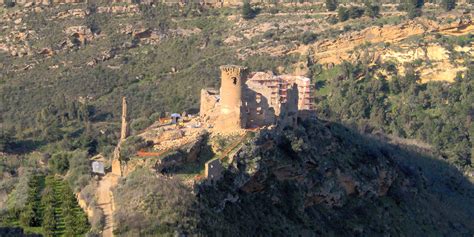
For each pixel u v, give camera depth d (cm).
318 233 12012
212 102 13488
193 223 9656
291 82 13625
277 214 11519
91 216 10175
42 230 10225
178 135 11900
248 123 12362
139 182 10194
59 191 11769
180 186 10169
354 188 13888
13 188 12656
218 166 10794
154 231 9331
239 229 10531
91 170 12094
